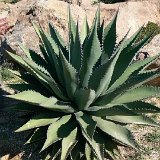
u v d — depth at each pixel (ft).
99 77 5.16
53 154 5.40
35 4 8.82
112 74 5.60
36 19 8.66
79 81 5.35
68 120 5.43
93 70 5.41
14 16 9.57
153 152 6.10
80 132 5.44
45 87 5.78
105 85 5.41
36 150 5.87
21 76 5.85
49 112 5.52
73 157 5.41
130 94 5.53
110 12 9.49
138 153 6.05
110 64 5.00
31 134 5.77
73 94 5.35
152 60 5.85
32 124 5.30
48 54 5.84
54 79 5.77
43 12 8.66
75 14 8.84
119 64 5.62
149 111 5.36
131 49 5.64
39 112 5.65
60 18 8.59
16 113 7.11
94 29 5.10
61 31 8.55
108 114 5.31
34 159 6.06
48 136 5.12
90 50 5.17
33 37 8.23
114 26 5.56
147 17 9.82
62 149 5.08
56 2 8.83
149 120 5.33
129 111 5.08
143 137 6.40
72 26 6.02
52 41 5.90
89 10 9.25
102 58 5.50
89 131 5.00
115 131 5.27
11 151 6.23
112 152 5.50
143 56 7.27
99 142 5.32
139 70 5.59
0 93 7.32
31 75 5.89
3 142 6.40
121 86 5.21
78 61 5.42
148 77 5.22
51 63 5.82
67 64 4.97
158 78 7.06
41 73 5.25
